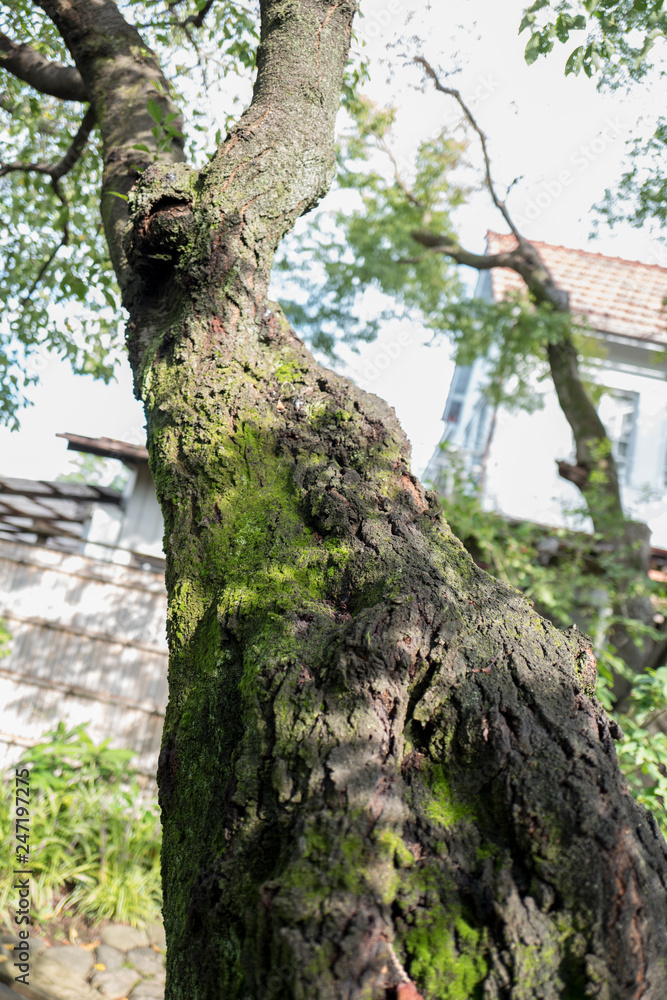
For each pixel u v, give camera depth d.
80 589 5.61
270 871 0.96
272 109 1.79
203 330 1.61
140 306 1.87
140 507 8.35
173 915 1.11
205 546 1.37
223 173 1.68
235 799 1.00
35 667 5.43
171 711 1.27
